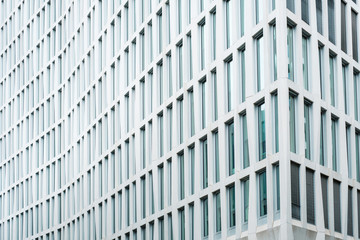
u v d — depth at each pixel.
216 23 49.75
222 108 48.09
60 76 81.12
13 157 92.31
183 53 53.41
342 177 47.38
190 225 51.28
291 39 44.62
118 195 63.81
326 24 47.75
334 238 45.34
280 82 43.03
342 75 49.62
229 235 46.56
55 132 80.69
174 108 54.28
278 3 43.78
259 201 44.03
